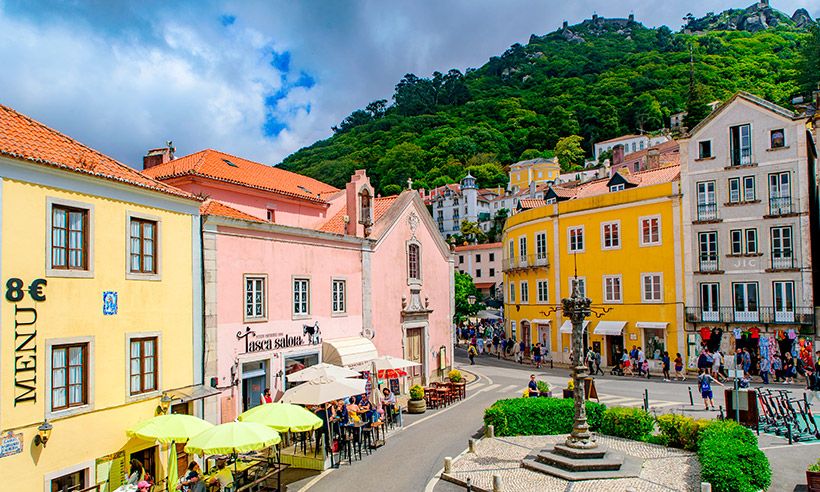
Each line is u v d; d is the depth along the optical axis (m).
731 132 34.53
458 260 90.56
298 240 22.27
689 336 34.84
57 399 13.04
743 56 134.38
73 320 13.47
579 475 15.15
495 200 109.38
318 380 18.30
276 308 20.92
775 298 32.72
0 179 12.12
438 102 164.75
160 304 16.02
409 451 18.61
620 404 24.50
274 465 15.48
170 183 26.59
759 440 17.94
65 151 14.52
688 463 16.19
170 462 14.55
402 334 29.62
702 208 35.09
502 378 34.12
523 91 159.50
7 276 12.13
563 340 40.81
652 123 116.56
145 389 15.42
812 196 34.31
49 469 12.66
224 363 18.42
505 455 17.72
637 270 37.22
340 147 134.50
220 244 18.55
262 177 31.56
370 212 27.45
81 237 13.97
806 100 75.25
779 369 30.30
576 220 40.53
